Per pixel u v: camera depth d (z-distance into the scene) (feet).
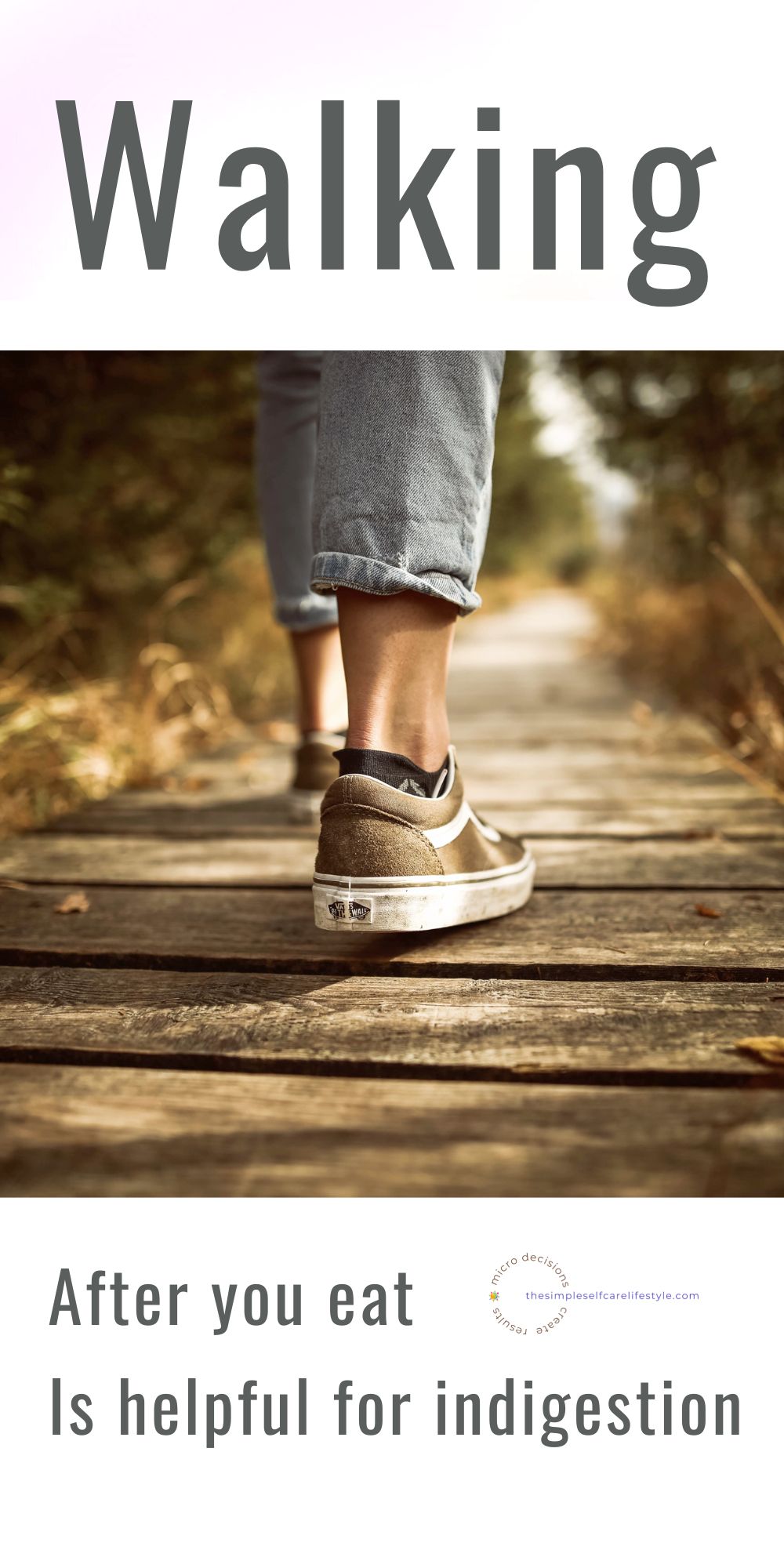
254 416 12.18
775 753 8.83
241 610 16.61
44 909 5.36
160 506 12.15
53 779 8.46
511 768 9.89
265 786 9.21
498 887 4.84
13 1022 3.87
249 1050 3.57
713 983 4.22
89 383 10.31
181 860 6.41
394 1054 3.52
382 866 4.32
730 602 13.91
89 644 12.14
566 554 105.09
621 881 5.77
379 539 4.19
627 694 16.57
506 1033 3.70
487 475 4.42
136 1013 3.95
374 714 4.42
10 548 10.41
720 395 15.08
